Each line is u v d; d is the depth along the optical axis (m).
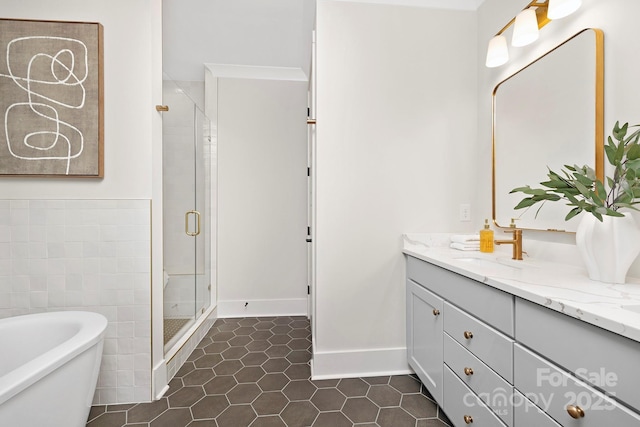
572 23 1.40
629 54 1.15
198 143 2.80
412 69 2.06
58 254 1.72
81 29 1.71
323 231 2.00
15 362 1.44
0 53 1.67
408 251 1.94
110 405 1.72
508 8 1.81
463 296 1.36
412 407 1.68
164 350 2.04
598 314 0.74
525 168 1.67
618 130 1.03
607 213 0.99
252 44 2.82
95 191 1.75
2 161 1.67
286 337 2.65
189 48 2.89
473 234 2.03
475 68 2.12
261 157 3.24
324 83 2.00
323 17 2.00
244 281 3.22
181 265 2.54
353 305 2.03
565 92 1.42
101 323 1.45
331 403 1.71
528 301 0.98
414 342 1.91
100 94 1.72
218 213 3.20
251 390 1.85
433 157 2.08
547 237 1.55
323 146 2.00
